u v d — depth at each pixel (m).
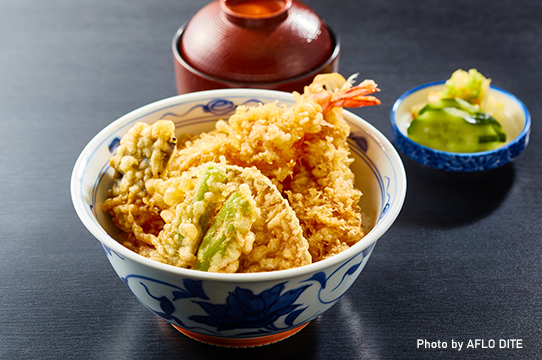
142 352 0.55
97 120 0.72
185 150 0.58
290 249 0.52
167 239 0.52
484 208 0.64
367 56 0.79
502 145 0.68
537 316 0.57
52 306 0.57
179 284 0.50
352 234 0.55
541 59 0.79
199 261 0.52
